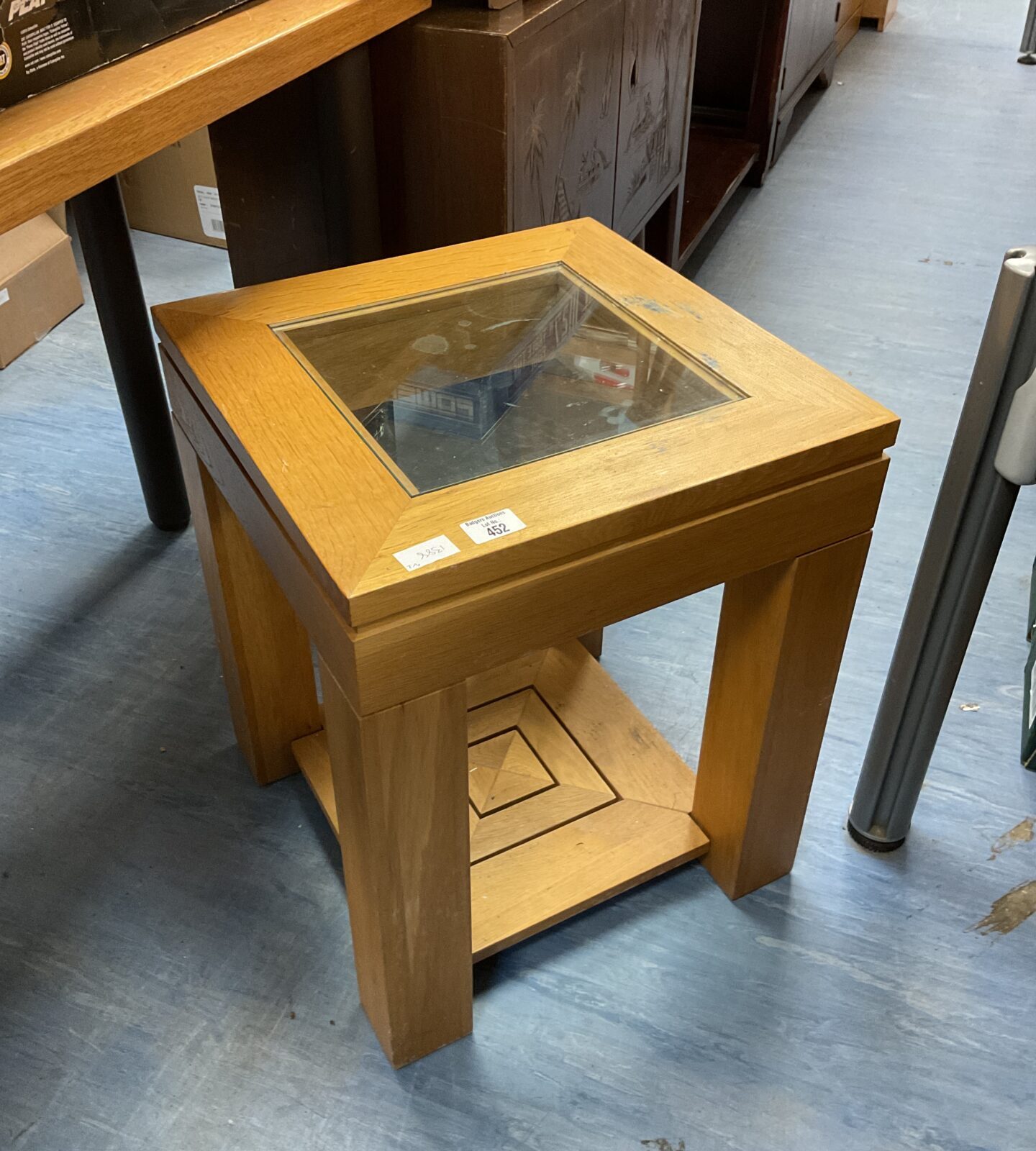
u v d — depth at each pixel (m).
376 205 1.40
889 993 1.11
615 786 1.24
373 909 0.91
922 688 1.09
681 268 2.43
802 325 2.23
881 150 3.04
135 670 1.46
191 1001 1.09
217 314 0.99
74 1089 1.02
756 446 0.83
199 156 2.28
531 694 1.35
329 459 0.80
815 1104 1.02
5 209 0.81
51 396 1.96
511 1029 1.07
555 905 1.10
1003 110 3.30
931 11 4.09
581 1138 0.99
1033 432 0.90
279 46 1.05
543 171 1.45
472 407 0.88
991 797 1.31
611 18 1.54
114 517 1.71
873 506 0.91
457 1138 0.99
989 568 1.01
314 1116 1.00
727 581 0.92
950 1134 1.00
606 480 0.79
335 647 0.75
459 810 0.86
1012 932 1.17
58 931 1.16
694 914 1.18
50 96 0.91
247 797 1.30
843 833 1.27
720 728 1.09
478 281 1.05
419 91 1.30
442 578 0.71
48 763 1.33
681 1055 1.06
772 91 2.65
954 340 2.19
